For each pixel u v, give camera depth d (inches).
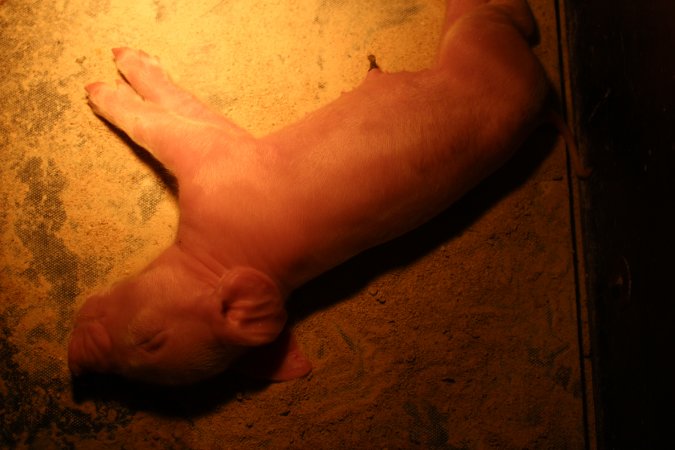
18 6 19.2
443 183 15.3
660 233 13.1
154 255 17.9
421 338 17.4
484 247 17.8
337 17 18.9
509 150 16.0
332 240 15.1
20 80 18.9
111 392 17.3
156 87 17.1
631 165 14.6
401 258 17.8
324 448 17.0
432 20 18.8
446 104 15.1
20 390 17.4
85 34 19.0
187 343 14.9
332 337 17.5
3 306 17.8
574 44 18.2
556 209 18.0
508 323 17.4
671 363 12.4
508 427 17.0
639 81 14.0
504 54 15.6
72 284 17.8
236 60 18.7
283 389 17.2
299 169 14.7
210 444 17.1
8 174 18.4
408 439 17.0
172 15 19.0
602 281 16.5
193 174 15.4
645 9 13.6
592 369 17.2
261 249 14.9
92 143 18.4
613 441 15.6
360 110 15.1
